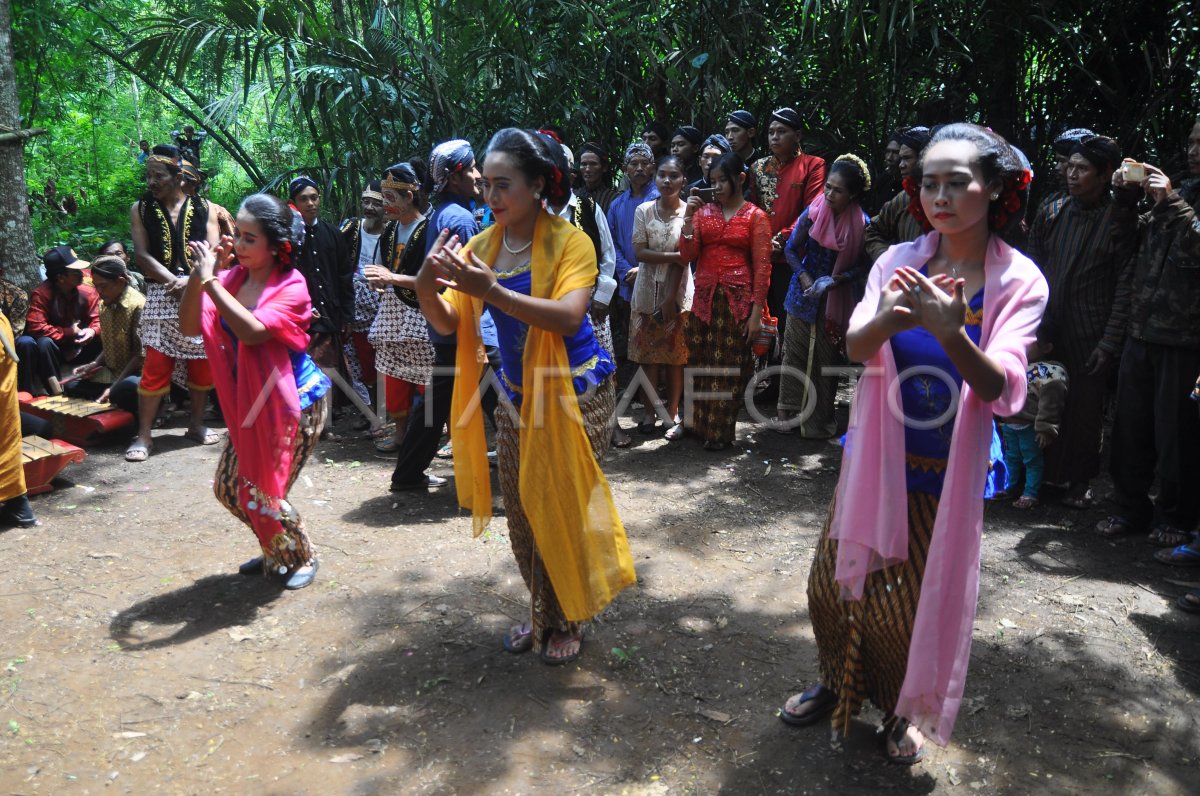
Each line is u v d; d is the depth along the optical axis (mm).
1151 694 3365
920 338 2695
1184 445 4426
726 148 6621
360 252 6820
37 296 6887
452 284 2953
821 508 5172
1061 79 7176
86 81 12656
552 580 3348
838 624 2924
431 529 4875
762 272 5941
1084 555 4504
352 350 6969
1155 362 4453
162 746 3098
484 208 5465
